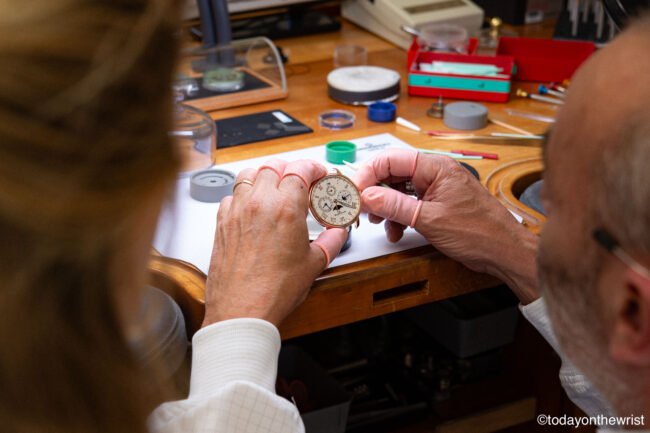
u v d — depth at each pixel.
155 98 0.39
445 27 1.71
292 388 1.33
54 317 0.39
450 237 0.98
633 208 0.50
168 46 0.39
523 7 1.90
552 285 0.59
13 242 0.37
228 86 1.51
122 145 0.37
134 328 0.45
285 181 0.94
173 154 0.41
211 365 0.78
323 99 1.52
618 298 0.53
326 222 0.97
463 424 1.41
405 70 1.66
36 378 0.39
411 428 1.41
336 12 2.00
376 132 1.37
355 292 0.97
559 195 0.56
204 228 1.05
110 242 0.39
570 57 1.66
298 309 0.95
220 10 1.58
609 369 0.58
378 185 1.04
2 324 0.38
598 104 0.52
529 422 1.49
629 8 1.33
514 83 1.60
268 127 1.38
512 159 1.27
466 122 1.38
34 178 0.35
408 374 1.50
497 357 1.50
